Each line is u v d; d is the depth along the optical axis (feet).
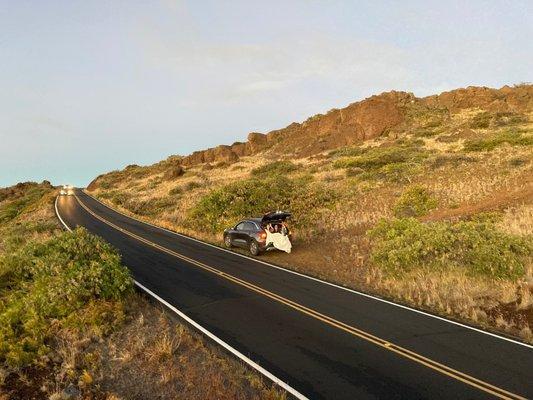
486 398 22.09
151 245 70.85
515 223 59.36
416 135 207.41
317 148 231.30
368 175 126.82
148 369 25.93
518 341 29.53
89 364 26.45
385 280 45.42
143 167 321.73
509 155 120.47
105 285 35.53
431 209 82.12
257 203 87.04
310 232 72.90
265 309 36.94
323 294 41.73
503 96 256.73
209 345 29.35
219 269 52.70
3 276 39.37
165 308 37.09
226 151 282.56
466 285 40.93
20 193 301.43
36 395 23.24
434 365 25.91
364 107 243.40
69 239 41.93
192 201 124.67
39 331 29.63
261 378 24.84
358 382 24.13
